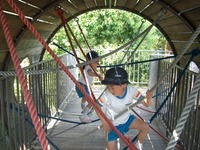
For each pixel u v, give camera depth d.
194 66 5.50
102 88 7.80
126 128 2.60
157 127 4.75
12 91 2.84
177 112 3.76
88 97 1.49
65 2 4.16
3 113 2.64
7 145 2.86
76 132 4.47
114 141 2.58
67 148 3.88
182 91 3.50
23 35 3.68
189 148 3.28
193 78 3.06
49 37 5.70
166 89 4.54
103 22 13.35
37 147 3.80
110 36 13.48
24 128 3.19
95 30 13.40
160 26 5.30
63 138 4.22
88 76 3.91
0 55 3.27
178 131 1.11
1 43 3.06
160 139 4.21
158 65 5.63
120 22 13.41
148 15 5.48
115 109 2.46
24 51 4.27
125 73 2.39
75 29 12.89
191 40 1.49
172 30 4.74
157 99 5.43
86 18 13.20
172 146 1.10
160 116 5.09
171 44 5.30
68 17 5.63
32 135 3.85
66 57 6.45
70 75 1.42
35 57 5.23
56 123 4.89
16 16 3.10
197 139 3.05
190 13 3.38
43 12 3.75
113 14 13.30
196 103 3.02
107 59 8.42
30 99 1.11
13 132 2.97
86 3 5.04
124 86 2.39
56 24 5.40
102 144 4.02
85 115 3.98
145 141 4.12
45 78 4.44
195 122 3.04
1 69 3.51
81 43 13.04
